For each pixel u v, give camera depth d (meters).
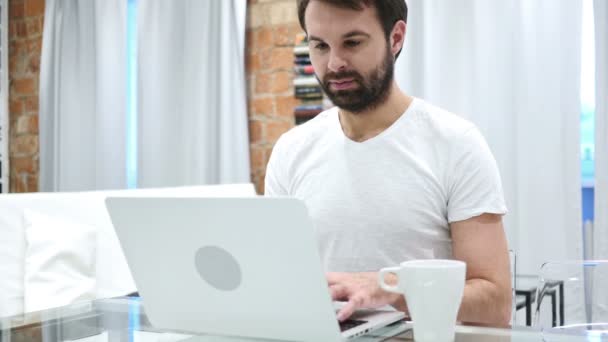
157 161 3.54
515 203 2.64
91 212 2.34
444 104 2.76
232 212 0.83
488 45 2.67
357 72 1.23
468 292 1.09
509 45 2.64
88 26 3.84
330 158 1.41
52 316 1.05
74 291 2.17
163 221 0.90
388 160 1.34
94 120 3.84
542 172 2.57
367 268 1.34
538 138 2.57
